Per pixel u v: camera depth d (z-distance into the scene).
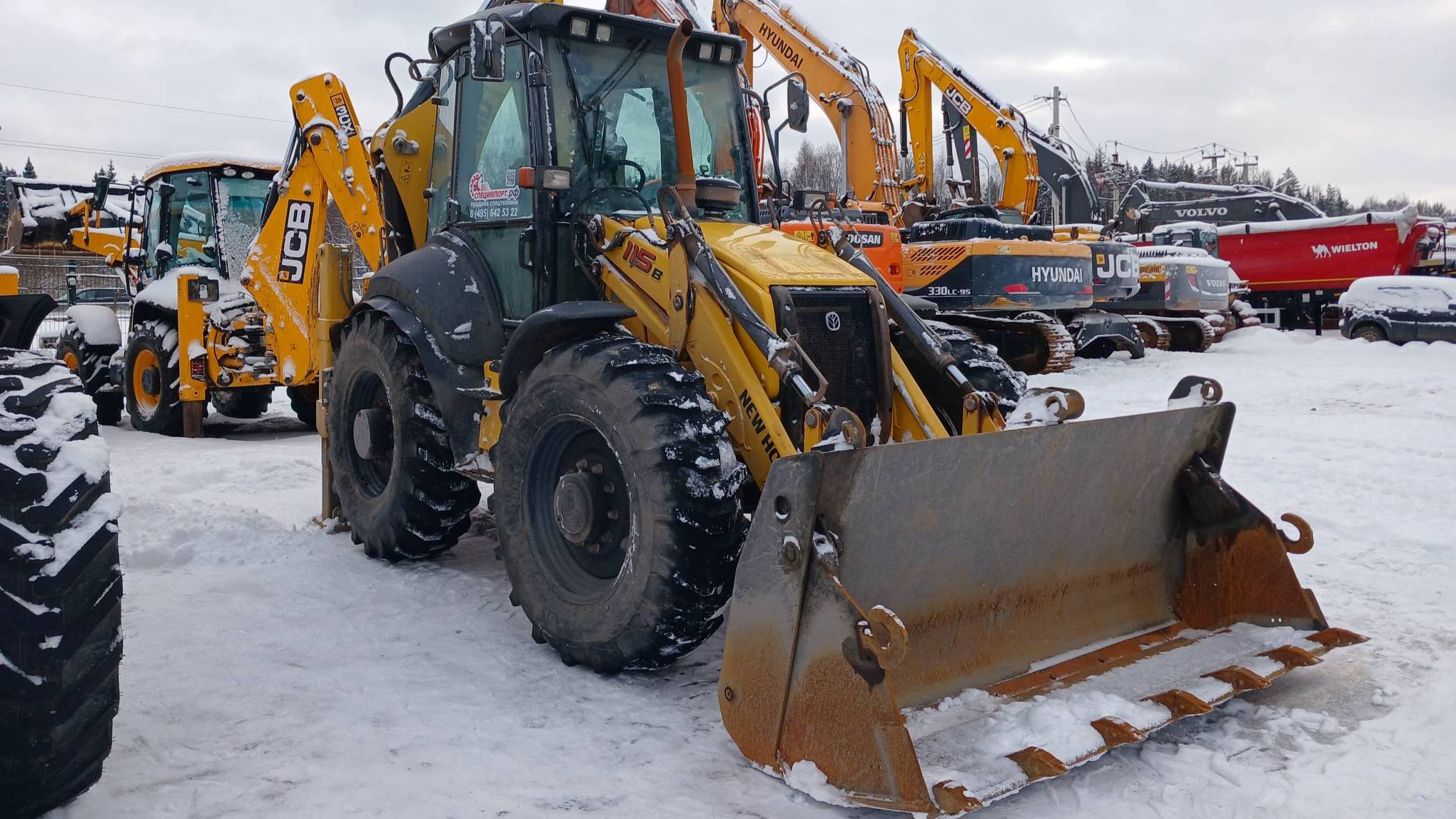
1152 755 3.09
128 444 9.41
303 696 3.56
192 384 9.69
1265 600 3.83
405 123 5.53
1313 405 9.94
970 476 3.27
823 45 12.75
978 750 2.87
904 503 3.13
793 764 2.91
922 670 3.31
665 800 2.87
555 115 4.43
